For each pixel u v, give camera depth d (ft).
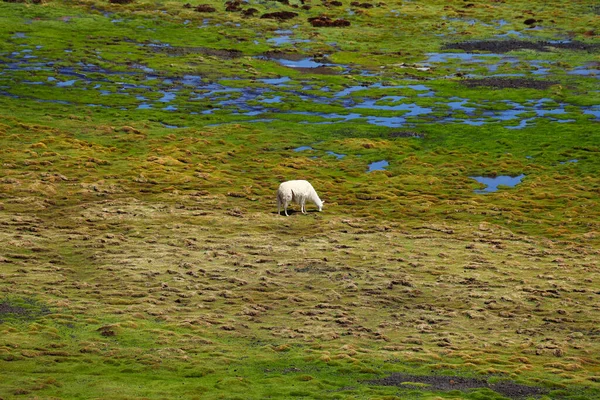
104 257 386.52
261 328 306.76
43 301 322.34
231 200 495.41
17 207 462.19
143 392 232.73
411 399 234.58
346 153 602.03
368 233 441.27
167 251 398.21
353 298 345.51
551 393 245.65
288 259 393.70
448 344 293.23
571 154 595.47
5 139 593.01
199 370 256.93
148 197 493.36
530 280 371.97
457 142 625.82
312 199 474.08
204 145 608.19
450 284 364.79
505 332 310.04
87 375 248.11
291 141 627.05
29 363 255.29
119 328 293.23
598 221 466.29
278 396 235.20
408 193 518.37
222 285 355.36
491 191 525.75
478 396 239.50
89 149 582.76
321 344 288.92
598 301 347.15
